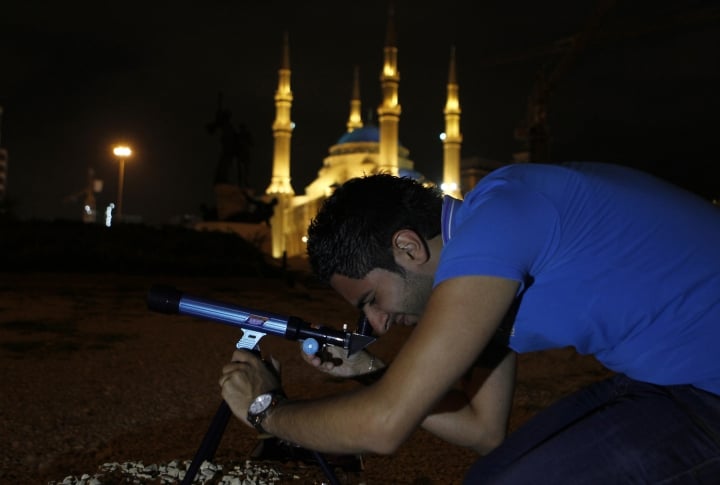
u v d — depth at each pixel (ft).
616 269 4.90
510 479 5.15
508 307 4.61
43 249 67.05
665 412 4.99
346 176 214.69
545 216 4.84
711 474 4.76
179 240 85.20
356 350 5.84
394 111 208.13
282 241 222.48
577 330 5.14
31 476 10.40
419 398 4.55
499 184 5.07
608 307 4.95
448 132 231.91
